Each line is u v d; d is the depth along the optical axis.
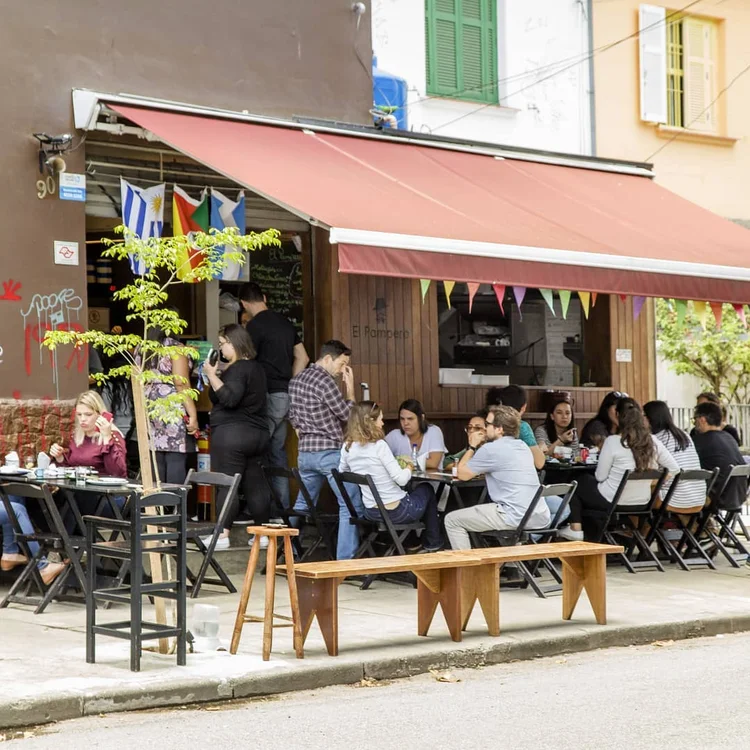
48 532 10.00
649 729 6.23
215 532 10.21
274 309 13.52
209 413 12.20
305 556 11.66
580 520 11.83
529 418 14.76
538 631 8.78
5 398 10.67
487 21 16.20
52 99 11.10
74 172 11.17
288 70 12.66
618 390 15.61
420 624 8.59
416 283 13.91
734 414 22.67
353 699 7.15
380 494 10.77
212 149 10.91
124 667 7.38
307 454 11.48
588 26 16.97
